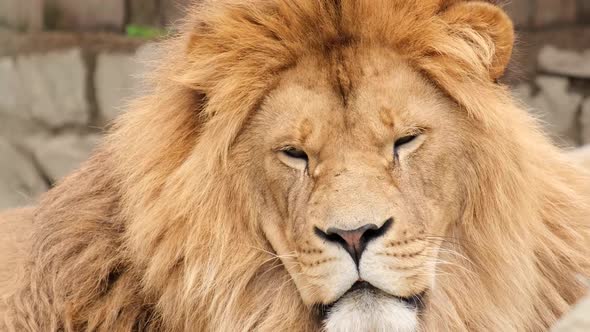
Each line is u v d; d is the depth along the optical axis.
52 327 8.14
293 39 7.58
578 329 5.56
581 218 8.36
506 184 7.73
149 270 7.82
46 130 19.23
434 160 7.51
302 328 7.77
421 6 7.60
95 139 19.22
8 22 19.48
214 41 7.76
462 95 7.54
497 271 7.86
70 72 19.23
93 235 8.27
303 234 7.36
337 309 7.29
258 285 7.85
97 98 19.34
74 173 8.88
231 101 7.62
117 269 8.21
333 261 7.18
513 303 7.93
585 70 19.59
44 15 19.62
